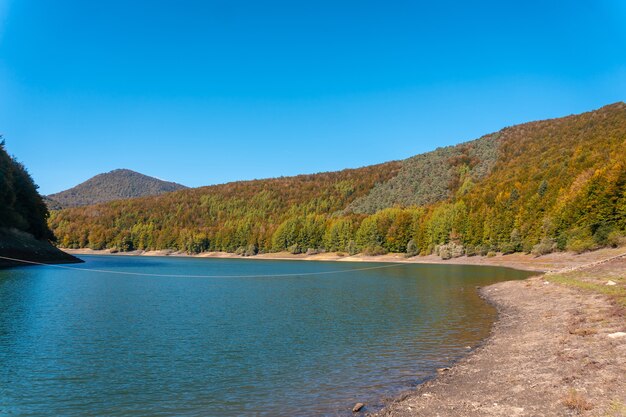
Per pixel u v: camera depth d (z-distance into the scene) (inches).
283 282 2623.0
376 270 3949.3
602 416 466.9
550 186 4803.2
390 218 6545.3
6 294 1737.2
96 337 1002.1
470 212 5452.8
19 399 612.4
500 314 1312.7
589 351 722.8
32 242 3809.1
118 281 2539.4
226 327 1137.4
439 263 5152.6
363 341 975.0
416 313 1368.1
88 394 633.6
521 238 4581.7
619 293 1293.1
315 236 7539.4
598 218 3388.3
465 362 782.5
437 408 552.4
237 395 630.5
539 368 676.7
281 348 912.9
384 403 587.8
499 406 536.1
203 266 4751.5
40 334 1024.9
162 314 1341.0
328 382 687.1
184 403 600.4
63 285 2172.7
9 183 3531.0
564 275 1952.5
